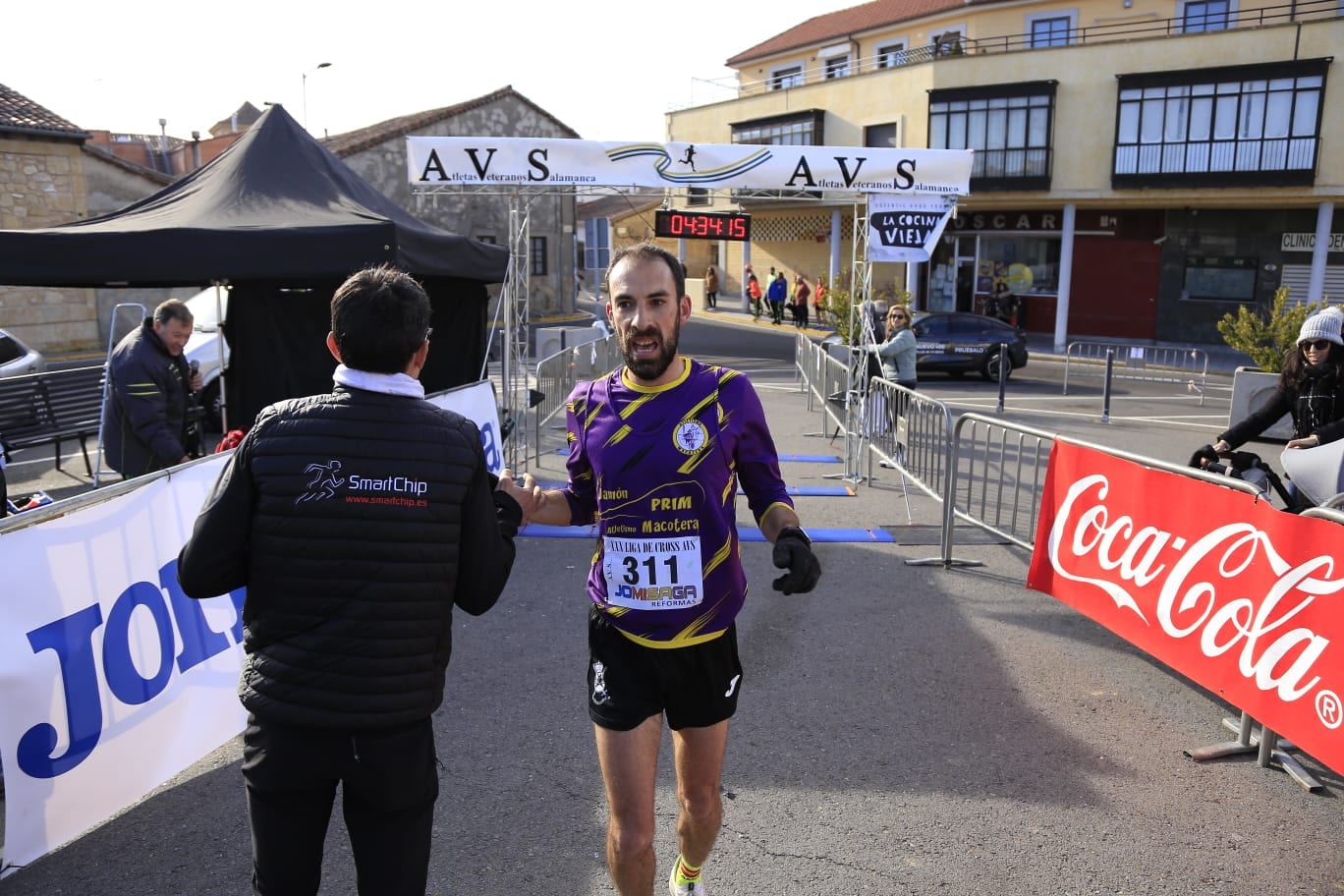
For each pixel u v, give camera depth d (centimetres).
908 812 343
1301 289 2686
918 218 948
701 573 246
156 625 341
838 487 887
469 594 225
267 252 582
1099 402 1655
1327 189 2492
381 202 787
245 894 293
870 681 459
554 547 680
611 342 1468
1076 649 500
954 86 2953
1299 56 2470
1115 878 304
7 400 845
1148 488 434
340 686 201
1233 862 314
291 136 721
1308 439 493
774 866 310
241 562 209
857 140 3275
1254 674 363
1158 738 402
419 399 218
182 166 3922
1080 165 2792
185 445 656
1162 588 421
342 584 203
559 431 1159
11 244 541
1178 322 2869
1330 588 325
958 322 1998
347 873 304
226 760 380
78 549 306
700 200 999
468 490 217
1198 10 3028
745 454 254
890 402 855
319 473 204
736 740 398
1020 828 333
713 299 3875
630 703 244
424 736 215
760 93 3616
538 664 475
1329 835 330
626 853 238
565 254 3391
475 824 333
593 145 891
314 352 768
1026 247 3088
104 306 2220
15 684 282
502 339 906
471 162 882
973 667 476
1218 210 2767
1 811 315
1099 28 3145
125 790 324
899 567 643
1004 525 742
